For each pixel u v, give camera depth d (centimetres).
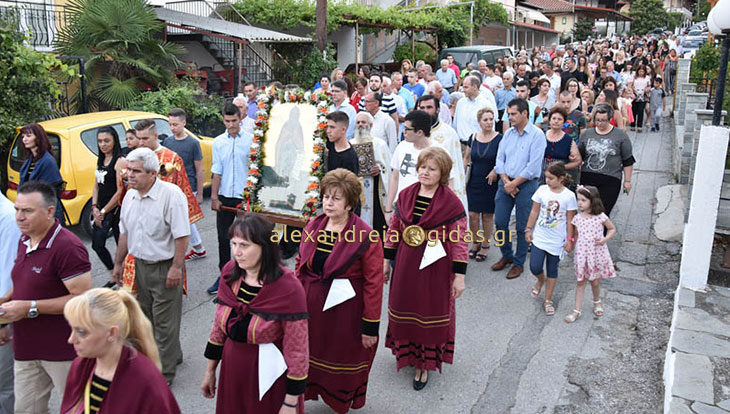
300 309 321
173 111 725
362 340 402
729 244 685
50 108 1023
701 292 579
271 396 321
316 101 599
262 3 1934
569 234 589
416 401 459
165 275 469
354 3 2177
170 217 461
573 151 715
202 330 582
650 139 1423
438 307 453
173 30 1811
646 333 555
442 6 2766
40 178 626
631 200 952
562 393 466
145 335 268
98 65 1270
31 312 358
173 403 270
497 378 489
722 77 589
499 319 595
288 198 608
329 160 609
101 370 261
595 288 590
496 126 1147
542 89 1033
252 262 314
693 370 431
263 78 1905
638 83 1517
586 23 5303
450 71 1484
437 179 446
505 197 697
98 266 750
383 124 773
